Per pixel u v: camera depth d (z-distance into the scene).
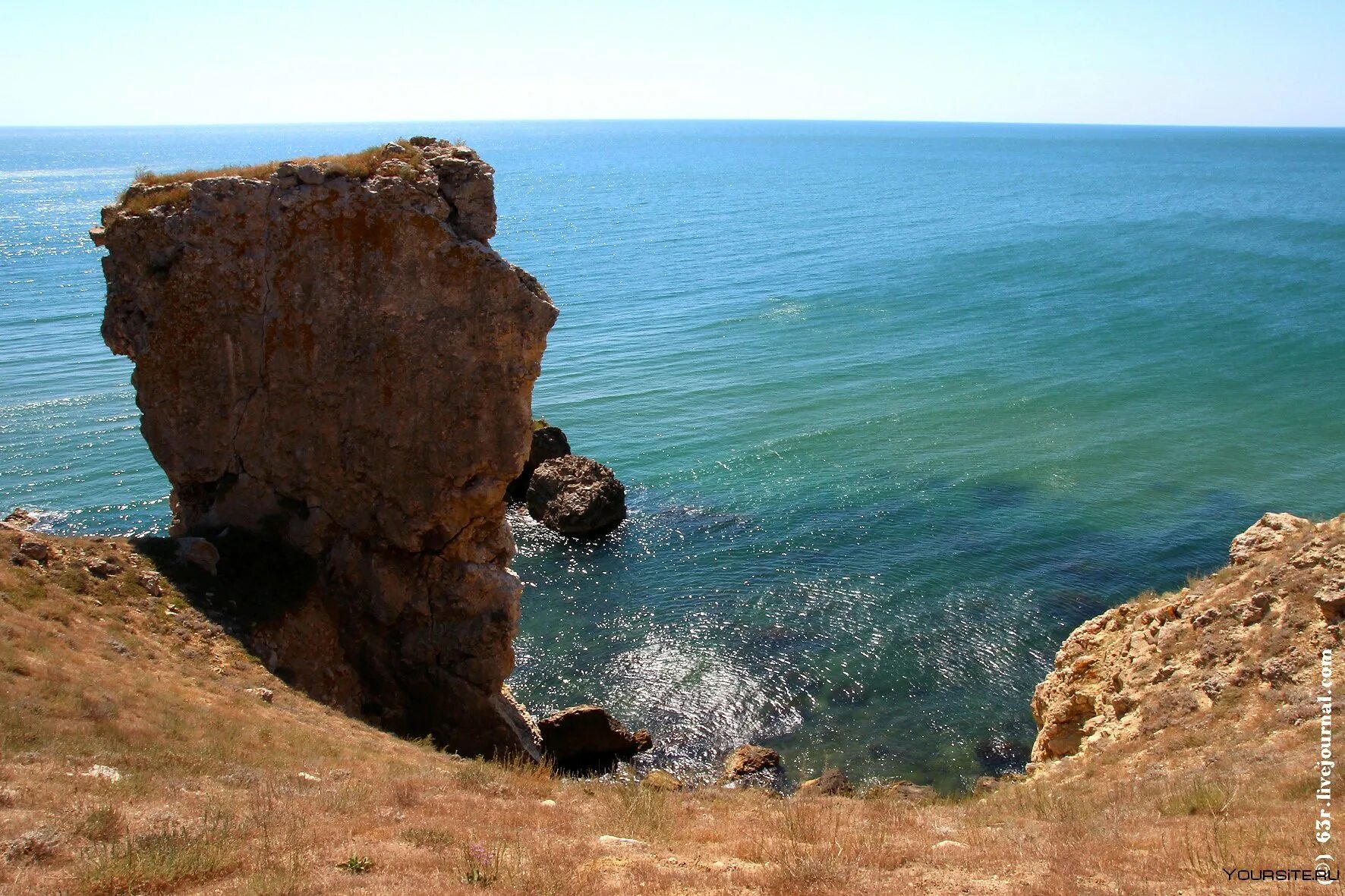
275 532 24.17
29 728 14.06
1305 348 69.38
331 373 23.17
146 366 23.55
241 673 20.39
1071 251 111.38
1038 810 16.42
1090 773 19.06
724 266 104.12
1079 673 23.67
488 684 24.11
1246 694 18.75
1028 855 12.51
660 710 29.92
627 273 99.62
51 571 20.11
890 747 28.14
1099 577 37.38
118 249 23.17
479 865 11.03
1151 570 37.84
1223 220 139.38
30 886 9.36
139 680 17.34
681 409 57.47
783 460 49.62
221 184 22.64
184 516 24.52
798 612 35.09
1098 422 54.94
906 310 83.12
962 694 30.50
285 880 10.03
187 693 17.75
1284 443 51.34
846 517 42.84
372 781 15.48
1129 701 21.03
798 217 147.00
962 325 77.81
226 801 12.96
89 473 45.81
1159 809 14.75
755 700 30.34
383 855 11.30
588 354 69.31
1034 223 138.38
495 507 24.06
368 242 22.45
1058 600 35.66
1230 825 12.98
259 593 23.02
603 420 55.69
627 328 76.94
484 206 22.88
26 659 16.09
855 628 34.03
